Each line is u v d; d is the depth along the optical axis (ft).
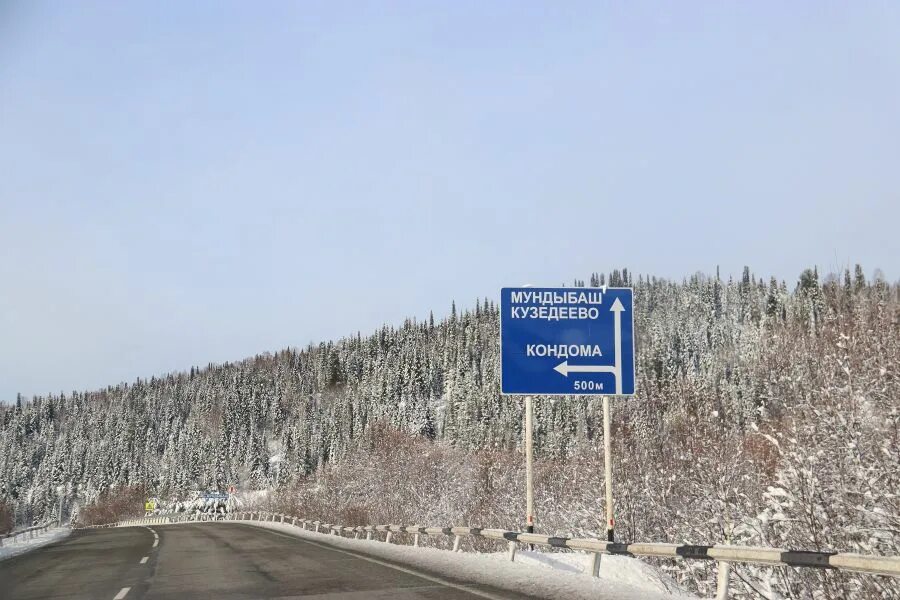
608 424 51.16
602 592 36.14
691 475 71.72
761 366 89.04
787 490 51.67
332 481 264.93
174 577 50.83
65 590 45.83
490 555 57.31
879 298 77.46
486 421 395.55
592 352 53.26
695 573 57.67
